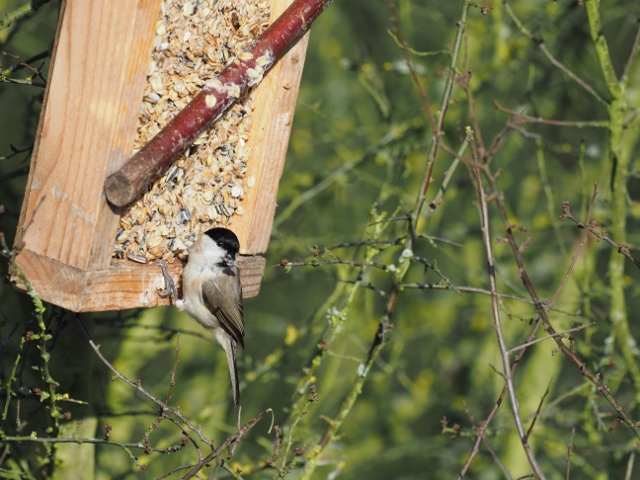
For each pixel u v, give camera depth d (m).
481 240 14.65
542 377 13.21
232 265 7.93
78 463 8.43
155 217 7.71
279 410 14.98
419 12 14.34
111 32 6.64
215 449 7.05
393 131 13.01
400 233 11.95
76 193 6.73
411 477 15.15
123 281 7.08
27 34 13.79
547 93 15.12
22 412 9.38
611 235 12.25
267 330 15.12
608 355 10.89
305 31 8.49
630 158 13.11
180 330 10.23
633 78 13.36
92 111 6.70
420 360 17.97
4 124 15.33
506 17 14.17
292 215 14.76
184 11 7.52
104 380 11.09
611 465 11.69
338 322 9.48
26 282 6.35
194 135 7.32
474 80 13.66
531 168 15.54
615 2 14.35
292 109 8.65
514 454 13.29
